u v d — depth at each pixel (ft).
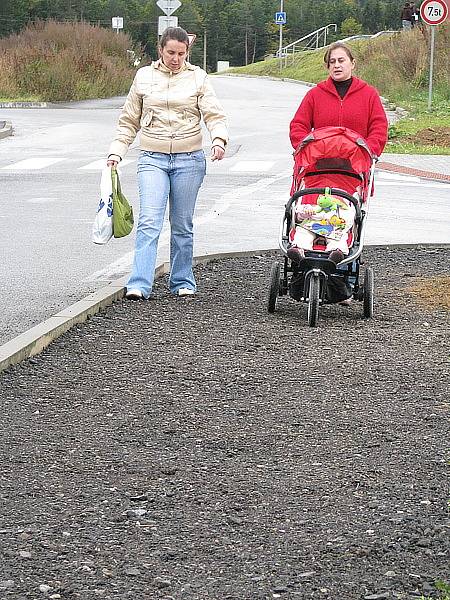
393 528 18.97
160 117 37.32
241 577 17.13
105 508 19.84
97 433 23.93
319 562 17.65
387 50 175.63
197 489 20.80
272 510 19.81
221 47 570.46
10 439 23.43
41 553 17.90
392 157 91.04
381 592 16.61
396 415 25.45
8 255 47.44
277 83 246.47
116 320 34.42
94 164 84.89
